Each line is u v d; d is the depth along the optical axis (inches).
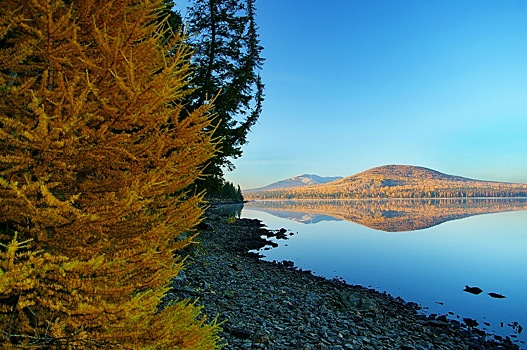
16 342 99.0
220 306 362.0
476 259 880.9
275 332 316.2
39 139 93.4
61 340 96.0
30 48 109.7
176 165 132.4
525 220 2028.8
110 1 128.1
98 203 110.5
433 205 4808.1
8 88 105.7
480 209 3452.3
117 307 93.1
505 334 422.0
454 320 464.1
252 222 1707.7
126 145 121.0
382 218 2354.8
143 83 126.7
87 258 107.3
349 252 969.5
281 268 700.7
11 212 101.0
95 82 118.5
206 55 671.1
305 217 2532.0
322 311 418.3
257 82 745.6
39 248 102.9
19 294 96.7
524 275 715.4
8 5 119.1
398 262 837.8
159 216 139.5
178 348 128.4
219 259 660.1
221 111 628.4
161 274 127.2
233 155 690.2
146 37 145.7
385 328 394.3
